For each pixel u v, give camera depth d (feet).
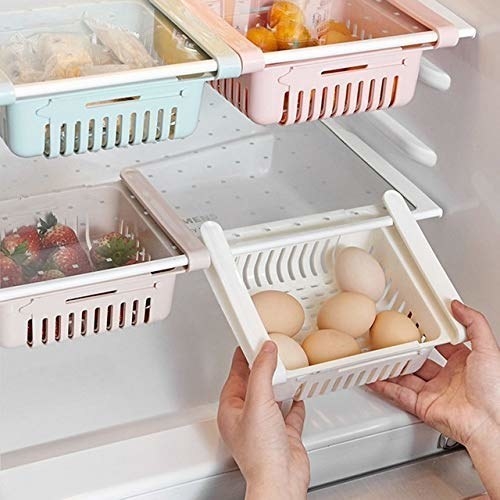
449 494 5.12
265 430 4.37
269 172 6.81
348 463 5.09
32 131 4.16
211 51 4.31
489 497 4.94
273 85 4.57
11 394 5.14
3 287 4.51
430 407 5.00
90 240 5.10
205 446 4.76
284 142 6.72
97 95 4.16
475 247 5.54
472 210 5.50
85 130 4.28
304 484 4.50
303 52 4.47
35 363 5.36
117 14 4.83
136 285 4.58
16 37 4.55
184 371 5.44
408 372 5.00
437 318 4.98
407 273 5.22
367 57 4.70
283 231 5.32
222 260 4.83
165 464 4.64
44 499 4.41
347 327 4.99
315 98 4.73
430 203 5.70
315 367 4.51
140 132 4.43
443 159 5.64
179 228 4.82
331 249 5.54
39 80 4.20
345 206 6.13
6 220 4.98
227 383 4.84
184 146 6.86
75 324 4.60
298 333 5.24
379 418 5.05
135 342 5.59
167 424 4.98
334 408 5.09
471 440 4.85
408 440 5.17
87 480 4.52
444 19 4.90
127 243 4.88
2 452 4.75
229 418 4.62
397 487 5.14
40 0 4.86
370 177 5.97
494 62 5.05
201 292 6.06
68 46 4.40
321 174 6.42
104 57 4.46
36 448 4.77
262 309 4.99
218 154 6.74
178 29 4.58
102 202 5.18
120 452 4.68
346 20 5.25
